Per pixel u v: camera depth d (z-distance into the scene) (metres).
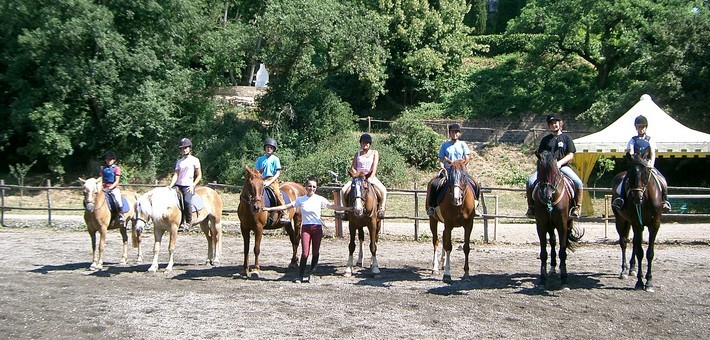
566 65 41.75
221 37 34.31
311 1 30.91
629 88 31.70
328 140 32.91
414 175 30.47
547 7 38.94
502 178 30.03
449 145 12.95
